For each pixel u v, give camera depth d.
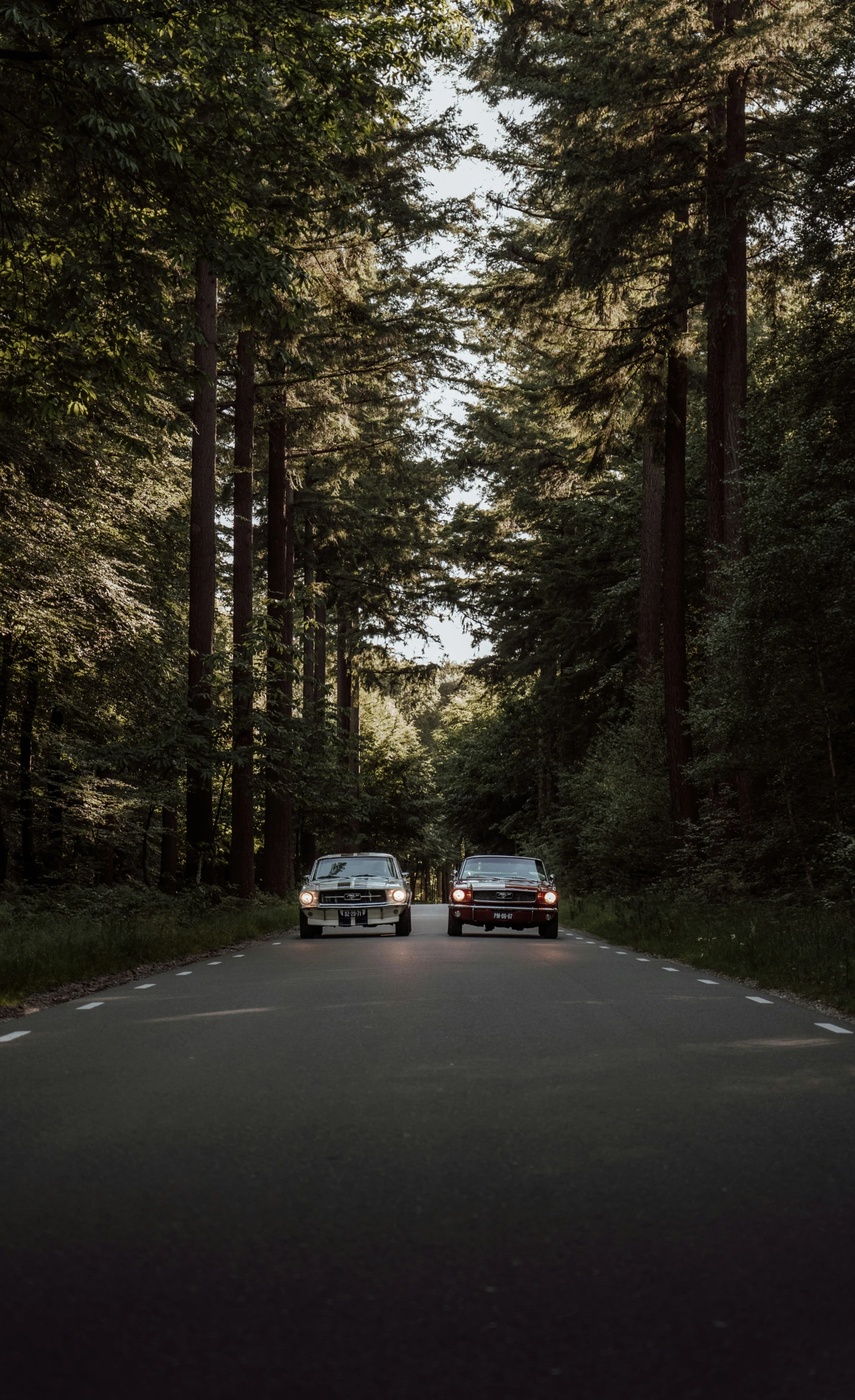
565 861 47.66
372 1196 5.57
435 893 125.56
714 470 30.25
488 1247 4.85
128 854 44.94
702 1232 5.05
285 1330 4.00
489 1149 6.45
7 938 18.70
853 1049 9.81
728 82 28.22
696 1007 12.73
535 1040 10.35
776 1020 11.65
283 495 41.91
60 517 26.12
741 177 27.66
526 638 50.22
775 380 29.88
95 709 32.94
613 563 43.84
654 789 35.22
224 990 14.55
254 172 15.36
